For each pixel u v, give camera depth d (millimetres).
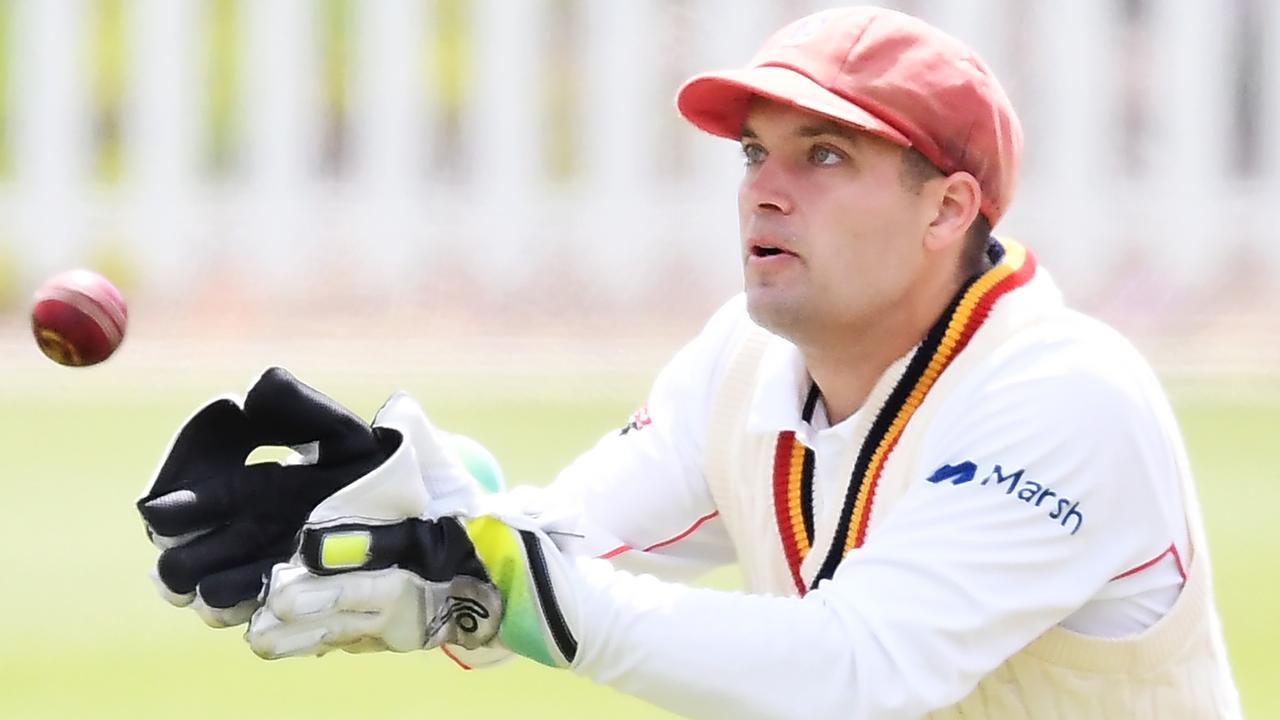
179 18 43844
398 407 9445
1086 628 10281
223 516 9266
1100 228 42844
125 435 32969
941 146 10148
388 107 44062
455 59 44094
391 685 19766
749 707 9484
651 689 9547
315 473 9312
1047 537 9828
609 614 9469
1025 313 10391
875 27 10273
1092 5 42500
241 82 43969
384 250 44094
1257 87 42625
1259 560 24328
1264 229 42594
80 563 24703
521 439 31656
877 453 10523
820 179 10227
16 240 43875
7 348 41375
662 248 43812
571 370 39219
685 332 42875
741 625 9508
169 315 43656
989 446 9977
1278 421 33938
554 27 43906
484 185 44031
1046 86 42781
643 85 43812
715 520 11914
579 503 11750
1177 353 40656
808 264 10234
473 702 19188
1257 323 41594
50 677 19812
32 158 43875
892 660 9562
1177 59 42625
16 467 30391
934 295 10453
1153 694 10469
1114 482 9953
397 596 9242
